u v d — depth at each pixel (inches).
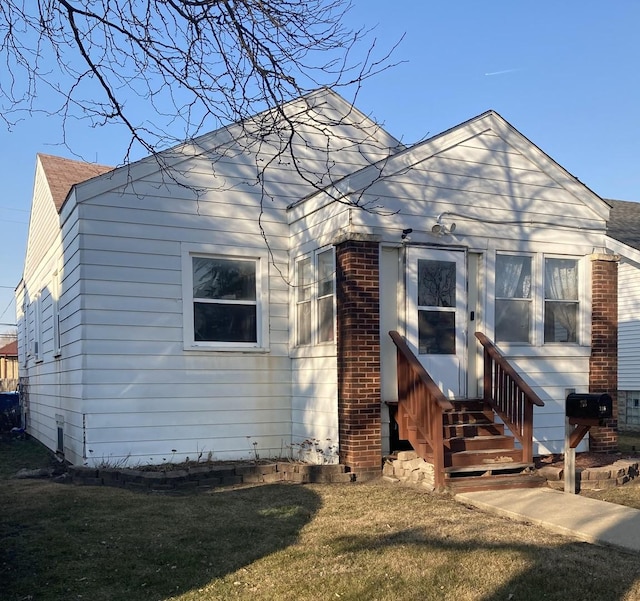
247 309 378.6
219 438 361.7
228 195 374.0
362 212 316.8
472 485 276.5
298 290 375.9
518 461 303.3
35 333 581.9
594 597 161.3
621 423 675.4
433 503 257.9
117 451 337.4
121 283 345.1
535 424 351.3
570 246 368.5
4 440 577.3
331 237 334.0
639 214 591.2
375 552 195.3
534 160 361.4
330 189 332.5
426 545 200.8
